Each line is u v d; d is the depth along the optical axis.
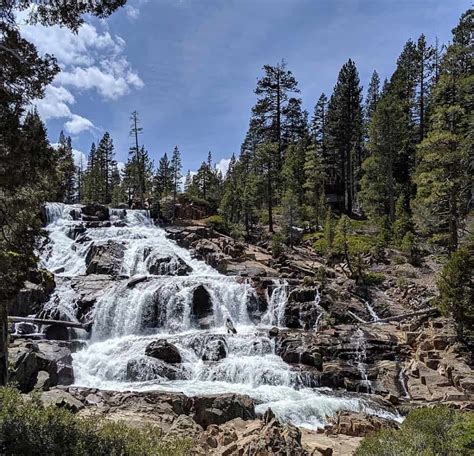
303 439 11.66
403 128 44.28
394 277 28.91
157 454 6.30
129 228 39.31
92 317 23.59
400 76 55.00
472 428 6.93
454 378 16.48
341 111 55.34
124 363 18.41
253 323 25.41
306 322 24.11
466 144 26.22
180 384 17.41
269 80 50.62
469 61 30.94
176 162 69.12
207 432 10.66
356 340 20.69
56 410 7.37
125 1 9.57
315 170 47.44
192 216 50.00
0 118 8.73
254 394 16.11
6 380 12.87
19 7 9.15
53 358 17.30
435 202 28.28
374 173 43.75
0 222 11.75
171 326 24.08
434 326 21.16
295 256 34.75
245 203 43.25
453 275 19.16
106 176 77.31
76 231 37.41
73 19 9.55
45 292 24.78
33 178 9.81
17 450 5.83
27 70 9.04
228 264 31.50
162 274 30.45
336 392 17.00
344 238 32.84
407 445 7.12
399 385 17.36
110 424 7.32
